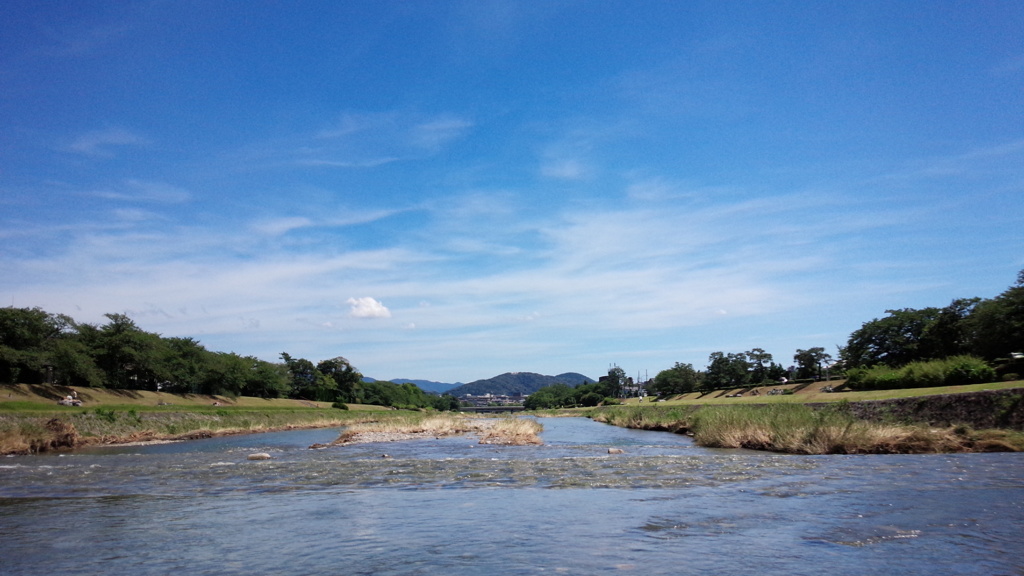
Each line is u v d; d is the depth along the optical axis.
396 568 8.36
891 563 8.31
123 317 88.44
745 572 7.91
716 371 146.62
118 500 14.84
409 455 28.12
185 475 19.89
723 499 13.68
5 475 20.42
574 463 21.55
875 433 26.22
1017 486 15.24
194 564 8.77
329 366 156.12
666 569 8.09
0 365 66.56
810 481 16.36
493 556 8.91
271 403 111.50
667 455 25.20
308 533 10.77
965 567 8.09
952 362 55.62
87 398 72.44
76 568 8.64
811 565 8.23
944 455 23.56
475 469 20.20
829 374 115.00
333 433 58.97
